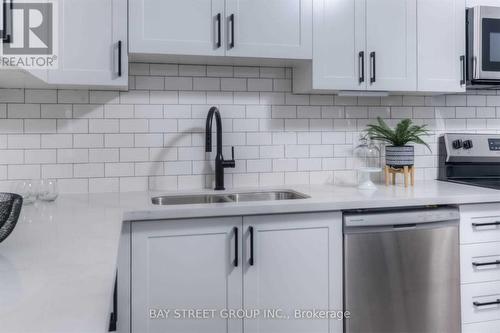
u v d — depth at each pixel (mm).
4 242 1183
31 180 1965
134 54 2062
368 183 2338
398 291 2002
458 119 2799
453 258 2076
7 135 2160
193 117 2400
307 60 2266
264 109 2498
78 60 1941
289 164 2541
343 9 2268
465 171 2734
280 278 1896
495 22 2416
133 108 2318
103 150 2285
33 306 708
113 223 1471
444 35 2418
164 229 1771
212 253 1823
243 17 2129
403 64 2357
